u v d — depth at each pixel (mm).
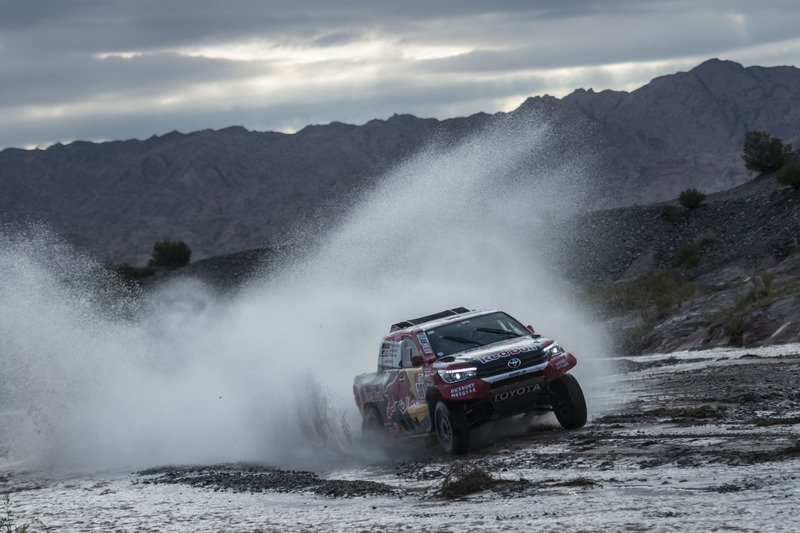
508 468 9117
